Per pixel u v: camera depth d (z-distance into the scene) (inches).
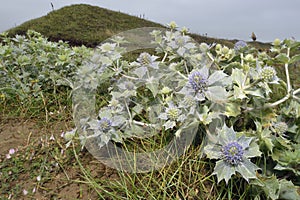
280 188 59.1
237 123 76.4
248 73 69.9
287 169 63.2
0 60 112.3
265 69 65.3
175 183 61.0
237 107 66.3
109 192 62.6
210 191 61.7
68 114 100.4
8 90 110.9
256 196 58.9
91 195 65.2
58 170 73.5
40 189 68.9
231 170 57.6
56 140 84.1
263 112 69.2
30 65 122.6
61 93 111.7
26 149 82.6
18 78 113.2
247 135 64.6
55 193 66.7
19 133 92.4
